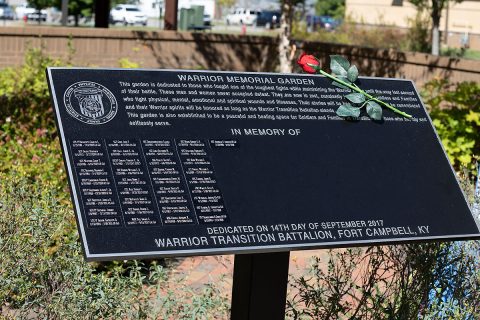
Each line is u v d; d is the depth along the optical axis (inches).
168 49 534.9
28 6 1385.3
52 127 298.4
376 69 491.8
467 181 188.5
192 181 114.3
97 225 106.2
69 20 1429.6
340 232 118.8
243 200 115.5
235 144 119.9
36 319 157.1
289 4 476.1
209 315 165.0
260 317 124.3
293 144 123.8
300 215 117.7
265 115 124.6
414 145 133.2
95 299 150.2
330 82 133.0
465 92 349.4
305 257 228.2
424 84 427.8
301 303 183.8
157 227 108.8
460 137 327.0
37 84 386.6
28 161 251.4
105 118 114.8
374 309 158.4
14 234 156.9
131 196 109.8
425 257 157.5
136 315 152.8
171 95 120.0
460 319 154.0
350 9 1343.5
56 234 165.5
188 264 227.5
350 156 126.6
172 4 550.0
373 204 123.7
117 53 519.5
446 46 1142.3
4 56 489.7
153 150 114.6
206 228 111.2
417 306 156.0
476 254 169.5
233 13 1652.3
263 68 566.6
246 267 123.9
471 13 1199.6
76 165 109.8
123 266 211.3
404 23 1254.9
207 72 124.3
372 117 132.3
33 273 153.9
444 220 127.5
